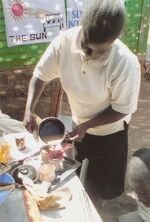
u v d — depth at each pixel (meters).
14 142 1.94
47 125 1.85
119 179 2.45
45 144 1.83
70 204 1.61
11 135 2.00
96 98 1.97
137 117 4.49
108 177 2.41
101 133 2.22
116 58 1.78
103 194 2.51
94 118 2.01
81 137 1.98
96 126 2.01
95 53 1.68
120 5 1.57
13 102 4.48
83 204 1.62
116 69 1.80
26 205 1.55
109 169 2.38
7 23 4.12
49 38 4.39
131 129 4.21
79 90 1.96
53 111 3.44
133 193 1.60
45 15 4.26
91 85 1.91
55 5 4.26
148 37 5.39
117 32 1.58
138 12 4.92
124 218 1.82
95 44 1.59
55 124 1.86
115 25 1.55
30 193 1.62
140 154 1.59
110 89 1.91
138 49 5.23
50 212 1.57
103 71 1.82
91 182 2.45
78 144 2.33
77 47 1.81
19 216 1.50
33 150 1.89
